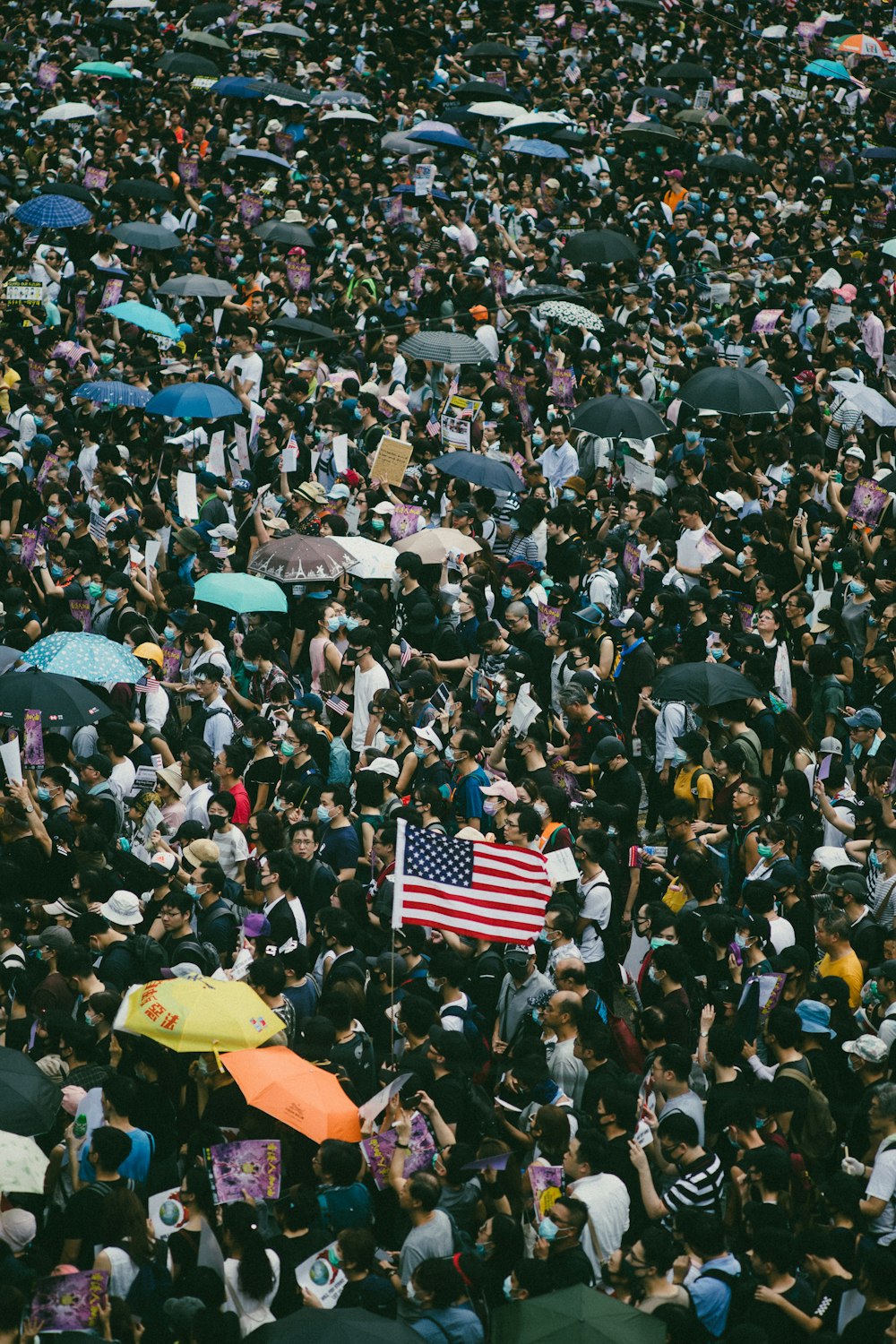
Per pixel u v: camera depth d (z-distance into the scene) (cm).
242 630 1928
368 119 3956
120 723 1538
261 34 4525
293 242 3161
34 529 2175
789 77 4381
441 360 2470
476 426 2300
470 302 2866
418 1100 1047
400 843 1198
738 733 1636
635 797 1546
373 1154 1019
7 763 1463
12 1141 993
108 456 2159
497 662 1756
